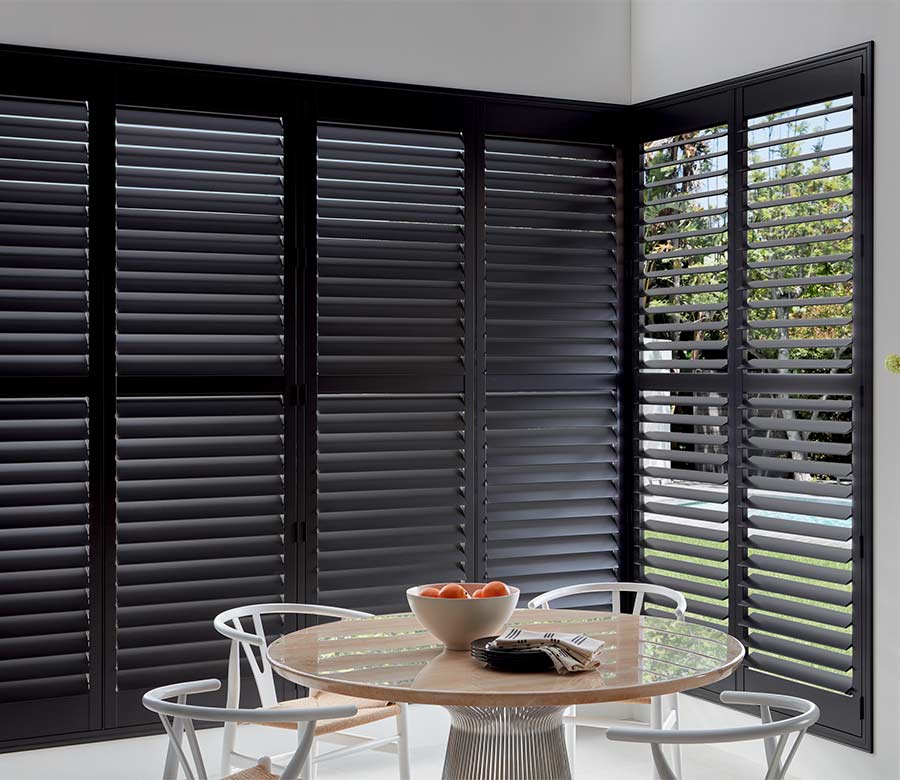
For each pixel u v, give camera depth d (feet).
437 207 12.90
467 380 13.00
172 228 11.52
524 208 13.26
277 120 12.17
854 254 11.03
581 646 7.86
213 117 11.88
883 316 10.76
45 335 11.18
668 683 7.31
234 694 9.81
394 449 12.55
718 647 8.41
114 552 11.32
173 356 11.67
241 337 12.01
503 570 13.24
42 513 11.05
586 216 13.75
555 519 13.55
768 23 12.06
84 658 11.27
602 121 13.84
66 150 11.14
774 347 11.82
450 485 12.87
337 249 12.34
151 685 11.49
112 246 11.31
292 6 12.21
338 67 12.42
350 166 12.43
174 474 11.56
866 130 10.93
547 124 13.52
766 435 12.21
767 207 11.84
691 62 13.10
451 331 12.87
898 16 10.61
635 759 12.63
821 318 11.37
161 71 11.59
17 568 10.91
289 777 7.18
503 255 13.24
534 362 13.39
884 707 10.73
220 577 11.72
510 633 8.19
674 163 13.12
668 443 13.60
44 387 11.06
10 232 10.93
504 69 13.30
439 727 13.17
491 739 8.32
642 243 13.84
